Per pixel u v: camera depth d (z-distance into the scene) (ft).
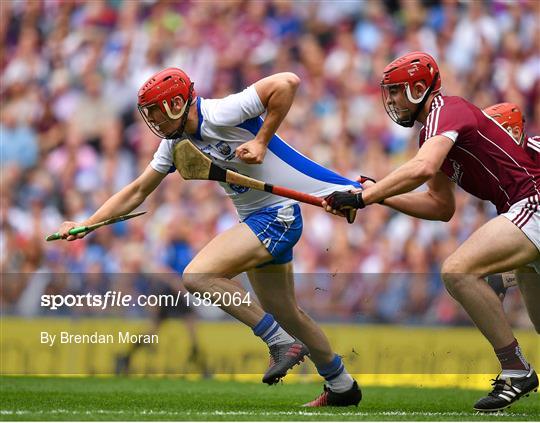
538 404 66.90
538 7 158.40
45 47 157.99
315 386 81.76
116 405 60.44
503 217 56.08
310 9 157.58
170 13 157.69
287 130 144.05
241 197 59.36
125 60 154.61
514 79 153.69
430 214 61.26
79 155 145.89
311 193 59.93
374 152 144.05
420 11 156.46
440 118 55.77
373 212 129.39
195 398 68.18
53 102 152.25
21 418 50.26
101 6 159.22
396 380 91.40
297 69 154.20
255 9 157.99
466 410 60.59
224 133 57.72
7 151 147.23
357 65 152.25
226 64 155.22
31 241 136.15
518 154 56.95
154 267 127.44
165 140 60.90
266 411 56.95
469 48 153.79
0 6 162.81
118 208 62.49
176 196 130.41
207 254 58.08
